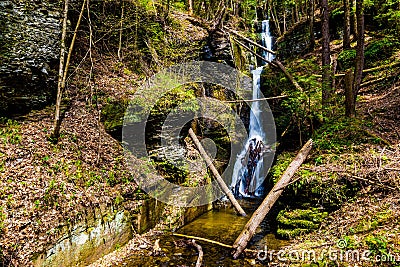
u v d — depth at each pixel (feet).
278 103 36.14
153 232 20.81
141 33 35.14
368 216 16.15
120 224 18.67
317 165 21.04
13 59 22.18
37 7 25.70
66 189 17.49
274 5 67.31
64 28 22.13
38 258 13.29
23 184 16.29
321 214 18.44
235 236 20.76
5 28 22.70
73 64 27.84
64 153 20.34
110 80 29.27
